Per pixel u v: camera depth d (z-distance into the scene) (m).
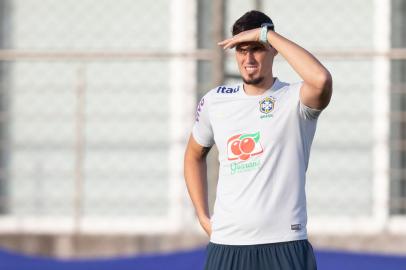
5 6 30.77
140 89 30.00
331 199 29.50
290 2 30.09
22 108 30.39
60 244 27.09
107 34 30.56
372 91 29.59
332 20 30.03
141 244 26.98
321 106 14.84
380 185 29.27
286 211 15.07
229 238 15.29
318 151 29.62
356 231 27.88
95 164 30.05
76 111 28.05
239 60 15.25
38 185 30.20
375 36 30.02
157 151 29.89
